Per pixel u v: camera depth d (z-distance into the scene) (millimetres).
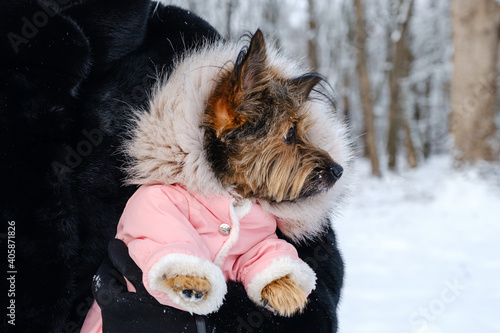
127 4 1988
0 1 1747
